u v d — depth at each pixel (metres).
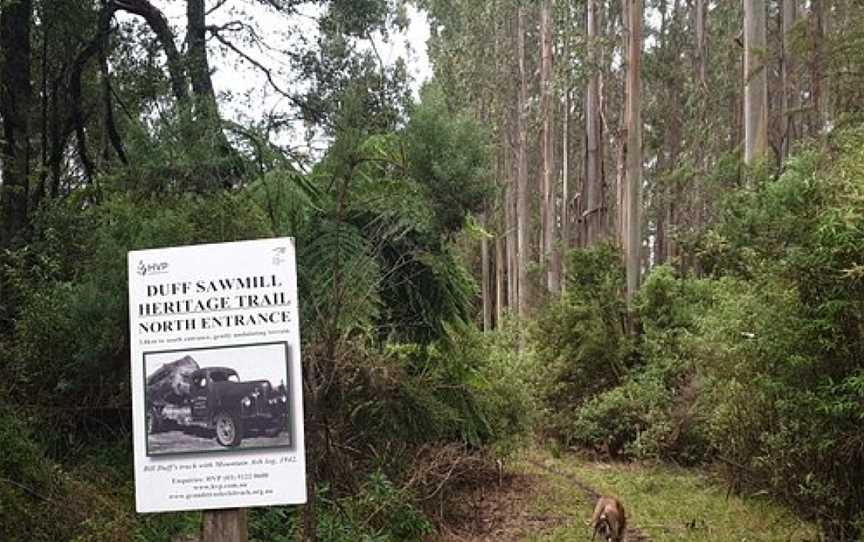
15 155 9.98
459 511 9.22
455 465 8.59
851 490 6.40
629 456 13.54
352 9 12.91
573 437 14.28
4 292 8.23
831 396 6.21
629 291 16.30
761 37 14.39
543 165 31.77
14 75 10.11
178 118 8.28
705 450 12.09
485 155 9.23
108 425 7.73
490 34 30.53
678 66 30.33
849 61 10.62
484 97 30.52
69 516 5.93
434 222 8.65
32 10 11.77
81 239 8.41
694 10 30.45
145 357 4.14
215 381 4.10
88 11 12.20
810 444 6.37
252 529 6.64
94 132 14.17
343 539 6.59
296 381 4.07
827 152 7.77
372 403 7.72
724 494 9.41
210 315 4.14
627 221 17.52
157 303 4.16
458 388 9.78
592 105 24.95
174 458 4.08
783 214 7.01
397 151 7.52
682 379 13.64
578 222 31.69
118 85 12.97
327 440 6.36
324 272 6.53
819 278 6.24
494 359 11.09
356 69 12.12
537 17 30.89
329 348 5.80
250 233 7.12
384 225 7.48
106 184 8.95
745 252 7.55
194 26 12.35
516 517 9.36
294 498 4.02
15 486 5.93
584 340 15.18
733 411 7.23
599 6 24.03
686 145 28.34
